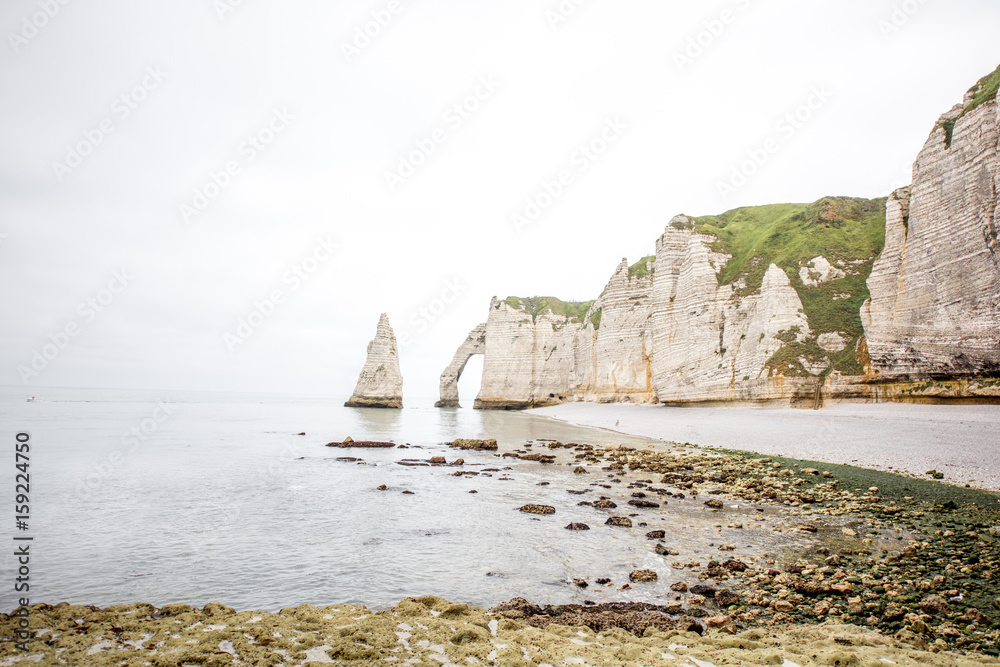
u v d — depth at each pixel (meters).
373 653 7.74
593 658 7.58
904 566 11.75
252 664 7.41
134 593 11.24
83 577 12.20
